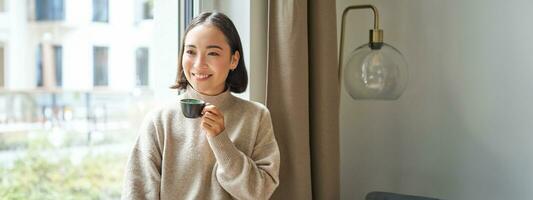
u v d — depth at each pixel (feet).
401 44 6.63
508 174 6.03
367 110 6.94
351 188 7.11
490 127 6.10
